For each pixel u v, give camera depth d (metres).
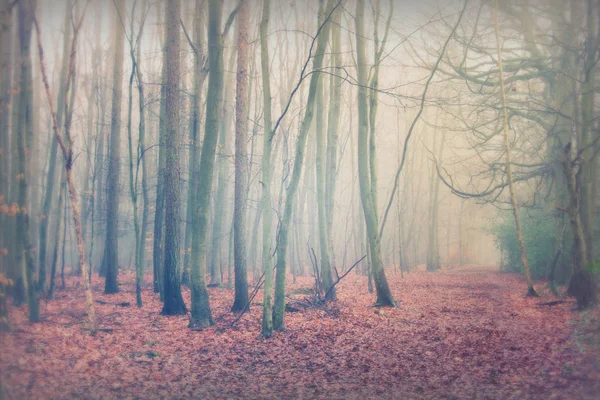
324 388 8.20
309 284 25.44
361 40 17.05
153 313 15.31
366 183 17.11
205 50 21.66
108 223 20.80
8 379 7.59
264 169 12.36
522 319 13.62
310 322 14.19
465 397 7.41
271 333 12.08
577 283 14.09
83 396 7.40
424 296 20.39
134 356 9.91
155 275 21.05
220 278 25.89
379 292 17.17
